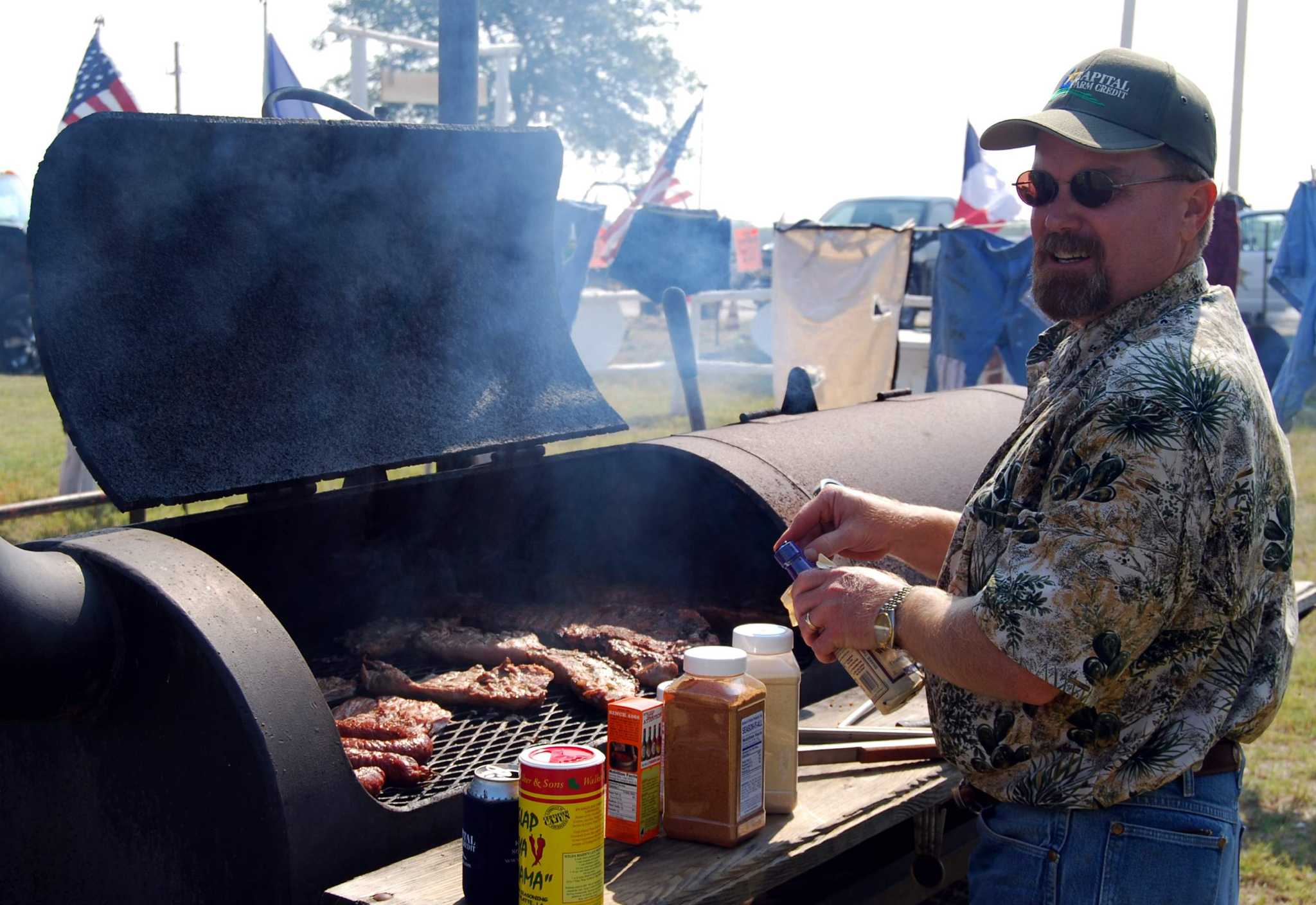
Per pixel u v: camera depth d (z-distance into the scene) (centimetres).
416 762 205
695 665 185
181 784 170
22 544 188
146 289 237
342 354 270
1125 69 171
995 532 175
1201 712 168
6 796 192
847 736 231
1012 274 745
